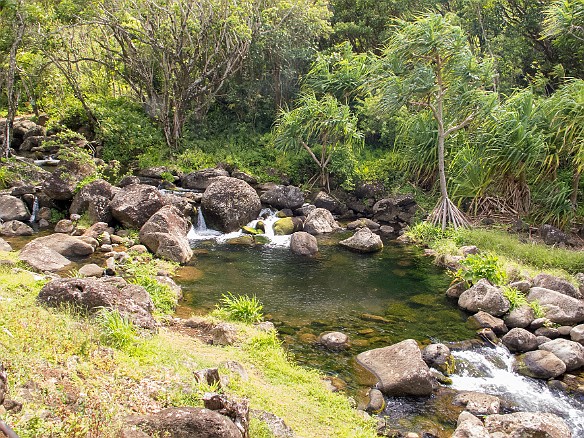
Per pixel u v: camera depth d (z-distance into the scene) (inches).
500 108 703.1
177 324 371.6
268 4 952.3
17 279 382.0
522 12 964.0
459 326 417.4
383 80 722.2
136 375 247.8
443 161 690.2
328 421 274.4
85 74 1073.5
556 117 666.2
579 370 362.6
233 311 397.7
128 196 624.7
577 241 636.7
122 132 899.4
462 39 663.8
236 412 220.2
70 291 322.3
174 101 896.3
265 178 822.5
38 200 663.8
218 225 666.2
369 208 775.7
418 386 316.8
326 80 869.8
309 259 577.0
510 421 273.1
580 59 860.0
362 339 388.8
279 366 327.0
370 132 906.7
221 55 924.6
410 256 598.2
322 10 962.1
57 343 257.3
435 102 729.0
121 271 478.9
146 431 199.6
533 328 416.5
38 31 820.0
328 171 813.2
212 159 866.8
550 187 673.0
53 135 945.5
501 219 689.0
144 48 919.7
